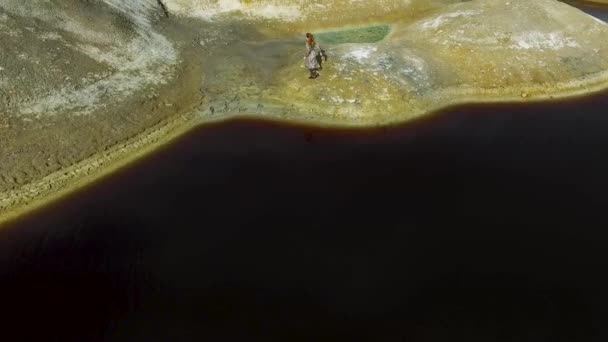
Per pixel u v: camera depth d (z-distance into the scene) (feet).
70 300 46.60
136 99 79.66
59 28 86.22
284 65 90.58
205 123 77.20
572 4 138.10
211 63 91.91
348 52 90.53
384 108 79.15
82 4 91.97
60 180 63.93
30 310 45.80
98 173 65.87
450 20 101.19
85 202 60.80
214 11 111.14
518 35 94.12
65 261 51.67
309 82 83.51
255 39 103.09
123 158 68.95
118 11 96.84
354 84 82.38
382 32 108.58
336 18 112.37
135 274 49.01
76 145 69.15
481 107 80.69
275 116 78.38
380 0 117.08
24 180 62.90
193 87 85.10
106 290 47.32
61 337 42.63
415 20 111.65
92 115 74.64
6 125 69.15
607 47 92.84
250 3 113.09
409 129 75.51
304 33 107.86
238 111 79.66
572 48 92.22
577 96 83.05
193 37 100.22
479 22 97.66
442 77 86.33
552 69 88.02
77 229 56.13
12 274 50.21
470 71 87.92
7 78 74.64
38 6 86.63
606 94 83.41
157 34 98.22
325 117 77.82
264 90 84.02
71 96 76.74
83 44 86.07
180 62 91.09
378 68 85.92
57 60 80.84
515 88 84.69
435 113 79.20
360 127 75.87
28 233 55.98
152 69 87.25
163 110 78.69
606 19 126.31
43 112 72.79
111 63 85.40
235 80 86.69
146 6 105.19
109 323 43.86
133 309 45.21
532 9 99.71
